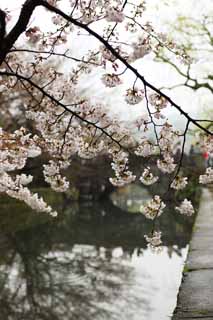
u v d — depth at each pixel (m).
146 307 9.09
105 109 4.51
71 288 10.78
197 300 4.98
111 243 18.05
